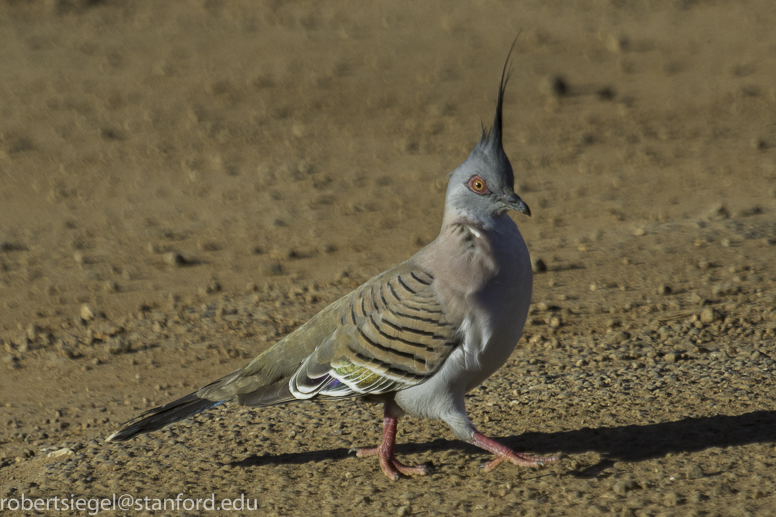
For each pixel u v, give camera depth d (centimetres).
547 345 1079
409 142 2392
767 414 806
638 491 692
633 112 2602
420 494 729
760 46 3186
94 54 3338
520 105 2717
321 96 2859
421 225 1786
